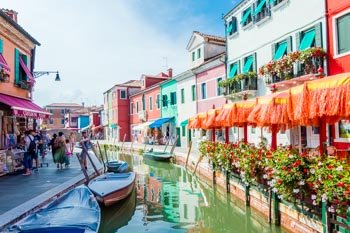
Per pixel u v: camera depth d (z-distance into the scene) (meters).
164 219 10.66
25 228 6.73
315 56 14.03
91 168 17.08
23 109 14.73
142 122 44.44
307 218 7.34
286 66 15.65
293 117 6.98
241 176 11.24
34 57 20.31
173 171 21.75
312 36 15.11
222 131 24.30
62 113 90.38
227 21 23.38
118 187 11.62
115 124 52.41
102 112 66.50
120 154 35.19
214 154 14.69
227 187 13.13
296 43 16.09
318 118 7.26
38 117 16.59
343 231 6.06
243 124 13.09
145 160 27.55
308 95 6.21
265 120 8.35
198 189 15.60
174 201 13.16
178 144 33.47
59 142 16.98
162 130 37.81
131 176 14.10
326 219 6.41
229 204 12.45
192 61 31.48
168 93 35.94
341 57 13.30
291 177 7.29
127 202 12.48
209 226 9.88
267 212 9.37
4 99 14.34
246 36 20.88
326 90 5.79
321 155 7.11
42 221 7.23
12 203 9.02
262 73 17.58
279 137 17.31
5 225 7.19
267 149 10.00
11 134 16.31
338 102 5.53
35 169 16.23
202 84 27.94
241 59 21.55
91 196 9.39
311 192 7.04
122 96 51.34
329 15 13.95
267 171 8.91
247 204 10.85
